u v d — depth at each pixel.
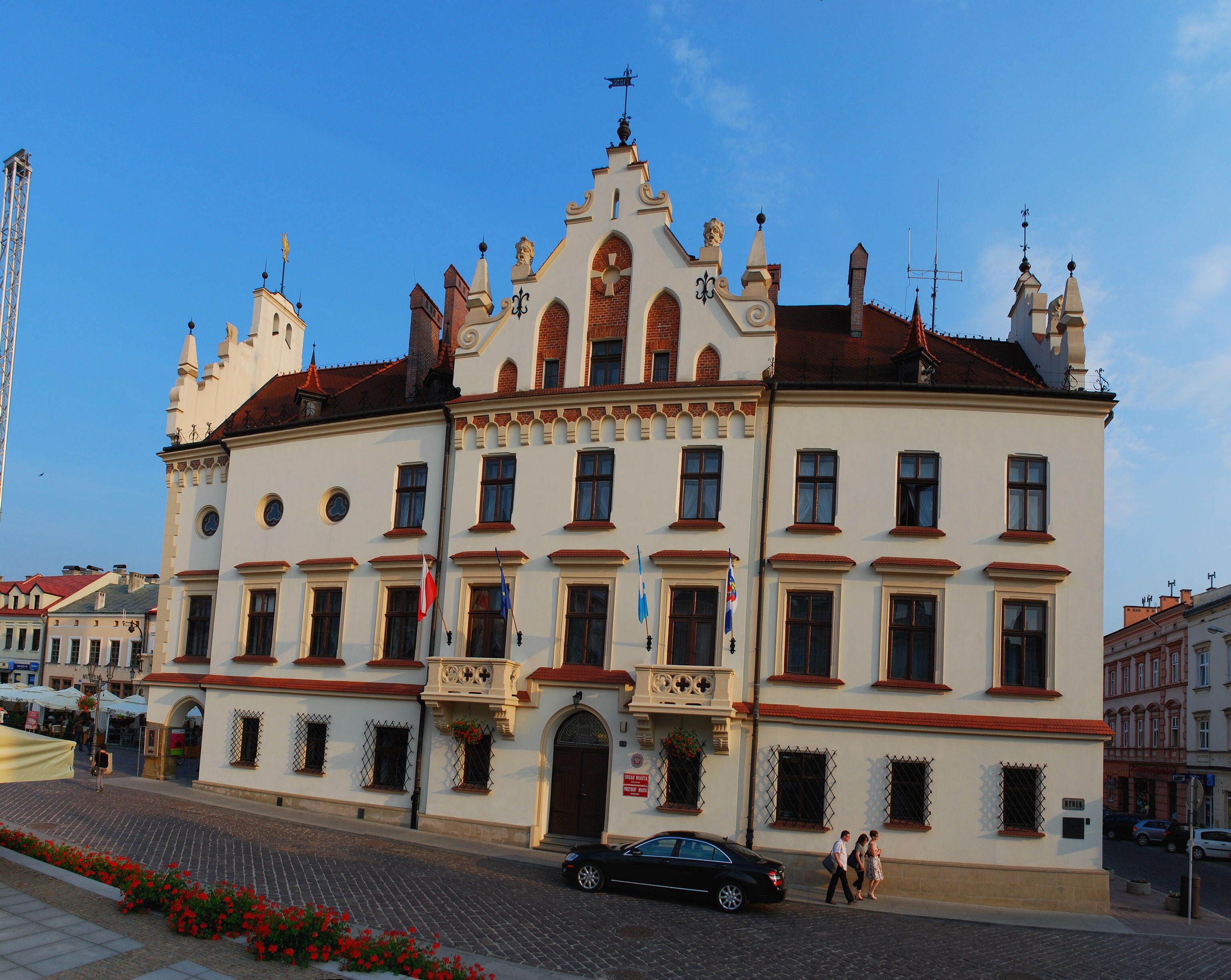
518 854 23.17
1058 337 25.89
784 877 19.66
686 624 24.12
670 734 23.09
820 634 23.52
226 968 12.74
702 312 25.41
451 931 15.70
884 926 18.48
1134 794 60.25
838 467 24.02
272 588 29.81
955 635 22.77
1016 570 22.59
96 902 15.29
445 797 25.28
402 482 28.33
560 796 24.50
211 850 20.98
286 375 38.50
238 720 29.28
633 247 26.41
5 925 13.84
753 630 23.52
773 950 15.88
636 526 24.81
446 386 29.45
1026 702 22.22
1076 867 21.39
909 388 23.78
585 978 13.72
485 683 24.70
